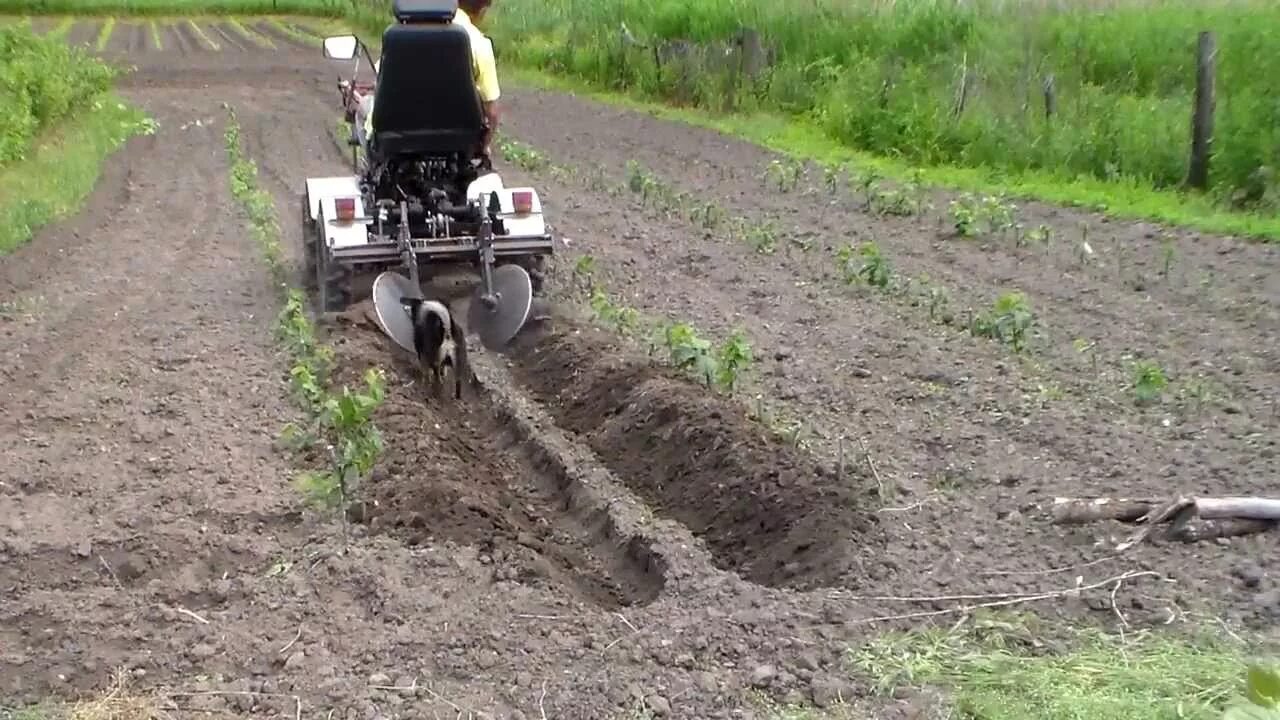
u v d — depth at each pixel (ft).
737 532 21.29
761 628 16.75
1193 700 14.48
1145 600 16.99
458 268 32.50
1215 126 47.93
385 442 24.35
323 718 14.84
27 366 29.96
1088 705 14.42
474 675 15.81
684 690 15.29
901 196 45.98
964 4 68.28
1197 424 24.02
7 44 68.39
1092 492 20.65
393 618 17.33
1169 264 37.52
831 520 20.01
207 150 66.54
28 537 20.27
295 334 29.60
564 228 44.52
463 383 29.63
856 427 24.27
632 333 30.78
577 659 16.17
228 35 134.82
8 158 55.77
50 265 41.55
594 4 94.68
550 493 24.77
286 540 20.25
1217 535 18.81
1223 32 55.93
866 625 16.72
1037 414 24.73
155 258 42.22
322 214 31.94
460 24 30.27
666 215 46.75
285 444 24.43
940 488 21.30
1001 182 51.49
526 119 73.56
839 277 36.86
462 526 21.20
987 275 37.04
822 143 62.59
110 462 23.75
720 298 34.73
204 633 16.96
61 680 15.89
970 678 15.24
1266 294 34.19
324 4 150.41
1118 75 58.80
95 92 75.97
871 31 70.44
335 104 84.58
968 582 17.76
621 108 77.36
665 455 24.30
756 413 24.88
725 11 79.25
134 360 30.22
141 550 19.70
